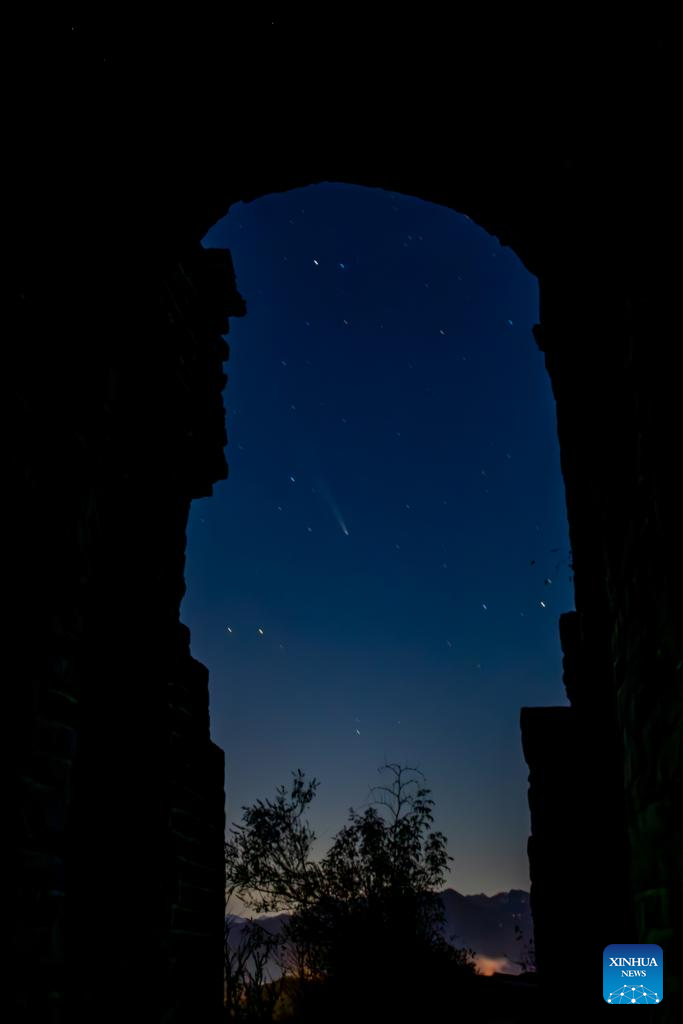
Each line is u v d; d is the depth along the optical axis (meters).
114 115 3.06
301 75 3.22
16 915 2.18
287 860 7.45
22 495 2.50
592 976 3.20
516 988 6.77
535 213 3.41
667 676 1.98
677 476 2.00
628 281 2.46
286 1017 6.54
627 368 2.46
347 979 6.74
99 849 3.22
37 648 2.47
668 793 1.96
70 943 3.02
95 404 3.03
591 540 3.25
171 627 3.96
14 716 2.31
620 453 2.52
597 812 3.18
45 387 2.71
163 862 3.42
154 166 3.32
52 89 2.76
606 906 3.06
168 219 3.53
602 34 2.62
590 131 2.79
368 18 3.00
